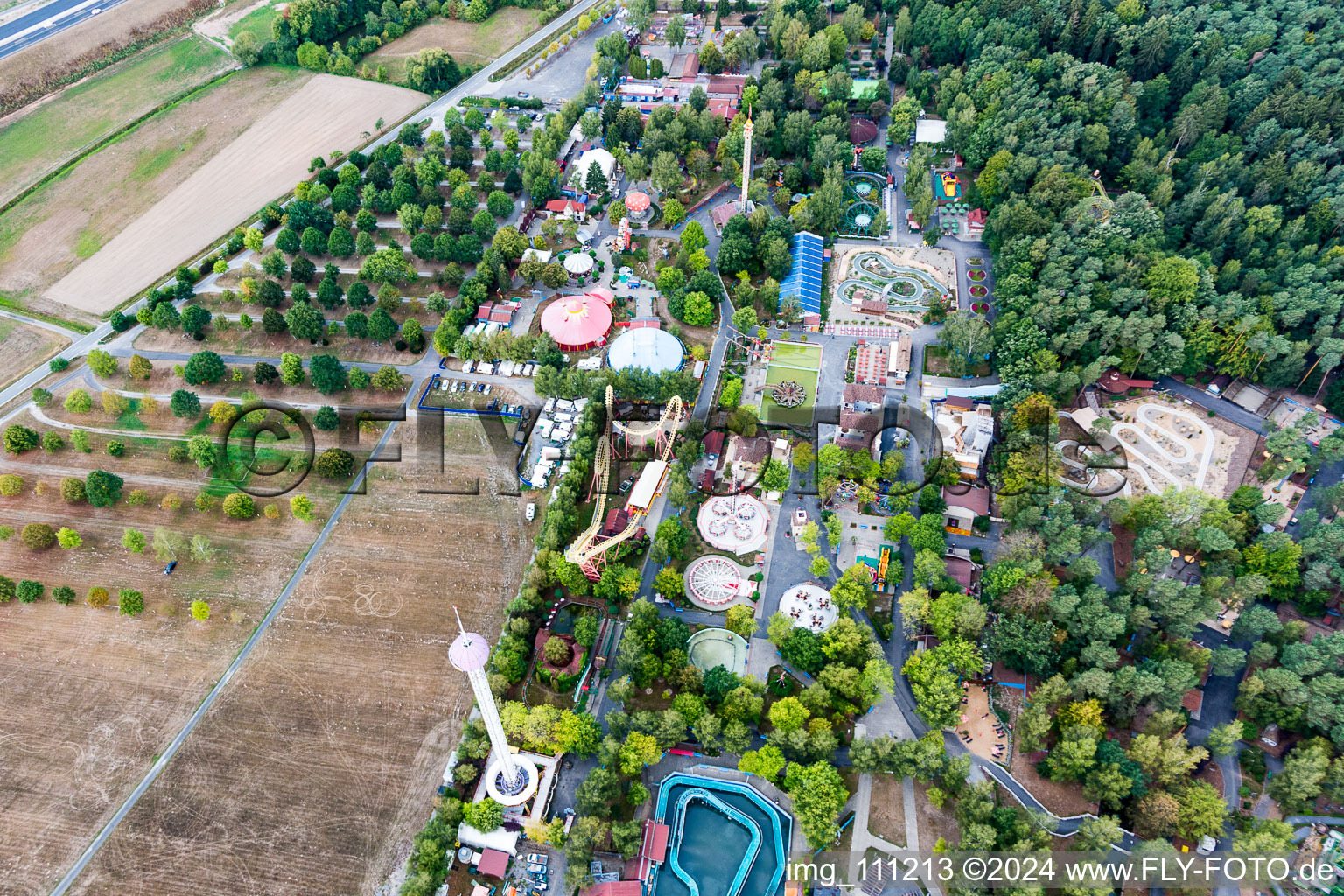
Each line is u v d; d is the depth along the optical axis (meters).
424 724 183.25
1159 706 176.12
